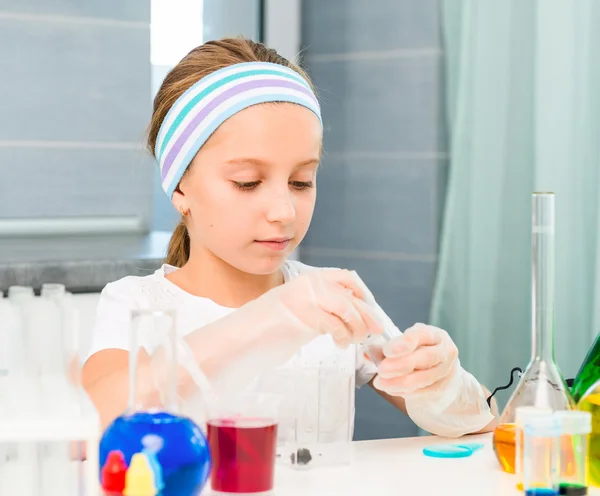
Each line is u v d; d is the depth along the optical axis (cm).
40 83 249
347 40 274
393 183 266
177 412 85
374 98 269
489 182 238
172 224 271
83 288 201
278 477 100
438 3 253
